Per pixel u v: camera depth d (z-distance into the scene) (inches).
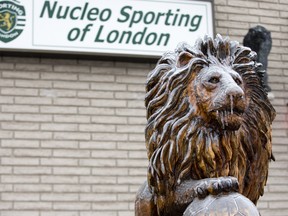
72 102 174.9
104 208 169.5
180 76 57.3
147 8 182.1
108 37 177.6
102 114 176.1
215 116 55.2
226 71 56.4
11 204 163.6
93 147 172.9
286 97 193.6
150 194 64.5
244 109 54.6
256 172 59.9
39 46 172.2
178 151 56.4
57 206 166.6
